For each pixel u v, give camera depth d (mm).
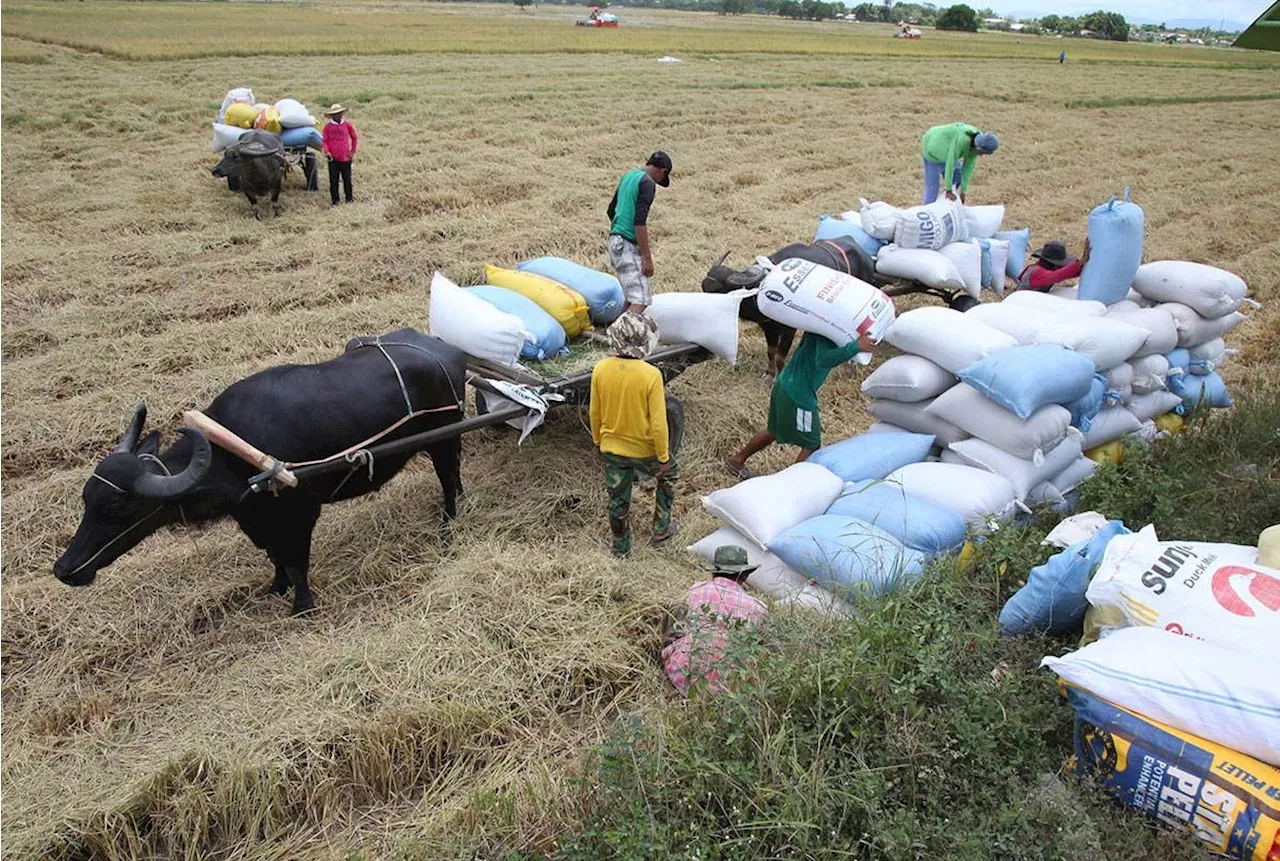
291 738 4102
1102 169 17781
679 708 4180
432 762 4215
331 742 4117
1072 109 26562
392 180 14438
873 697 3994
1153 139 21516
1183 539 5340
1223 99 31062
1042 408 5695
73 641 4895
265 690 4457
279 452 4805
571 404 6480
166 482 4379
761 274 7266
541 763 4105
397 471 5539
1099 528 5008
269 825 3883
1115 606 4254
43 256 10695
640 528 6062
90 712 4477
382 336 5734
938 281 8328
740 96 24969
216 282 10234
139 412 4793
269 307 9648
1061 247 8375
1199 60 55281
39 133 16938
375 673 4480
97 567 4570
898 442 6121
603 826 3549
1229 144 21172
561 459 6629
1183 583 4051
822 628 4609
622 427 5230
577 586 5133
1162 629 3938
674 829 3490
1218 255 12406
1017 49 55844
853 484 5738
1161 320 6945
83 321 9055
